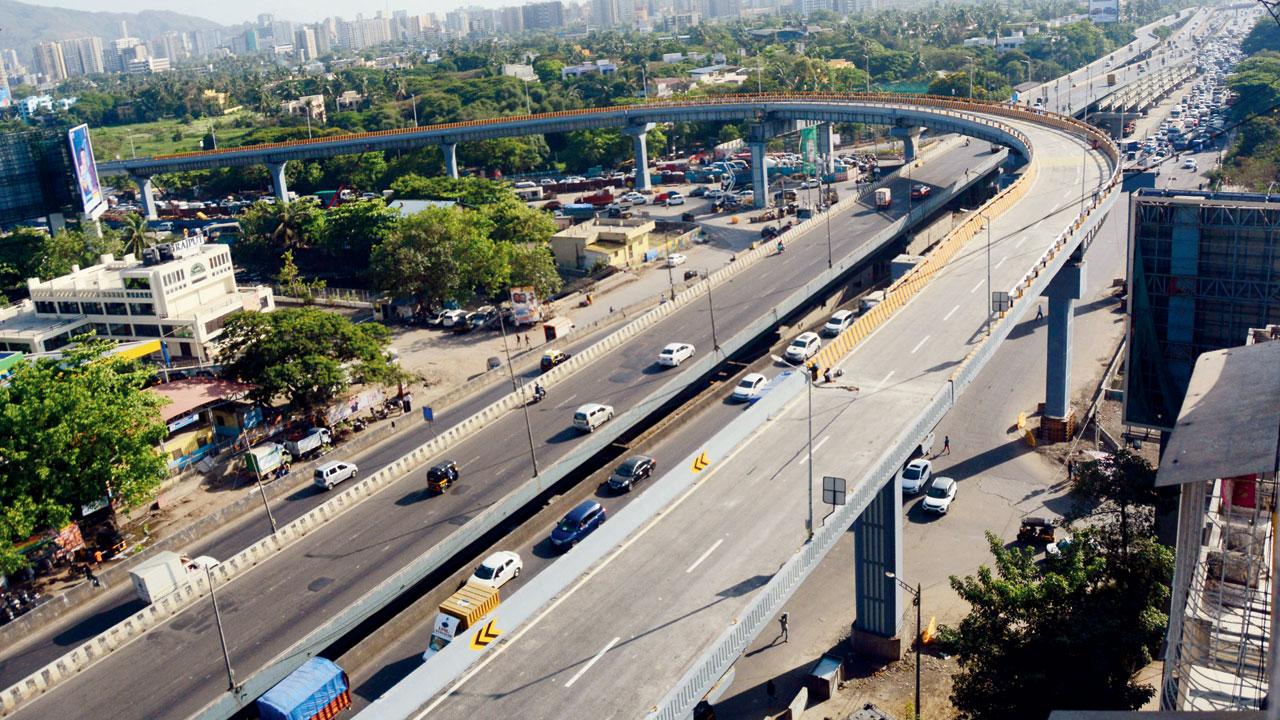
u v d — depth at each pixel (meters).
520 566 80.44
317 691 64.44
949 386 75.69
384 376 114.12
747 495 65.81
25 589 84.06
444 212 157.38
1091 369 121.00
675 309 134.88
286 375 105.88
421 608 77.50
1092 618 56.12
